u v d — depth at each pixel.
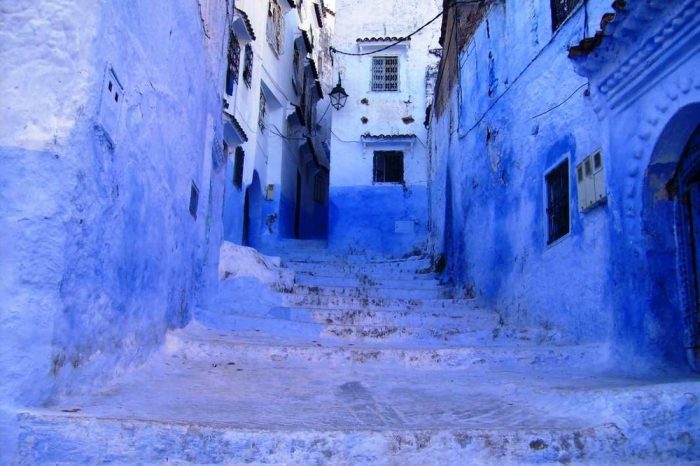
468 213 9.57
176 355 4.86
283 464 2.79
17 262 2.65
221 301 7.39
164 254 4.72
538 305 6.74
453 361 5.31
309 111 20.03
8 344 2.61
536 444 2.97
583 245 5.73
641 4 4.07
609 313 5.18
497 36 8.47
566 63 6.29
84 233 2.98
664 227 4.57
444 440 2.94
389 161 16.42
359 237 15.80
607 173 5.13
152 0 3.95
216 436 2.80
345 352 5.27
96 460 2.63
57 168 2.76
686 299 4.52
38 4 2.87
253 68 14.01
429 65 16.70
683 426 3.13
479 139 9.11
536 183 6.94
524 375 4.94
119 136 3.39
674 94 4.20
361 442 2.89
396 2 17.06
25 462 2.55
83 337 3.12
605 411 3.28
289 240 15.88
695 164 4.42
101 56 3.02
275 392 4.11
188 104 5.34
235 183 12.66
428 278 11.05
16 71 2.80
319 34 23.89
